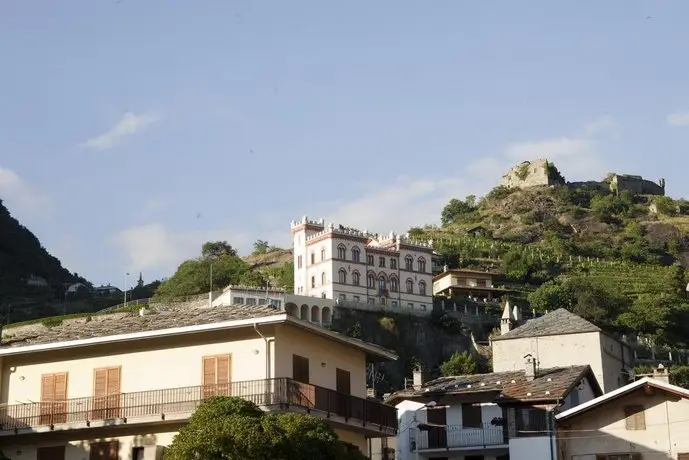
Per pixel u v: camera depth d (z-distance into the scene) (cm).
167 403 4641
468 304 18938
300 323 4756
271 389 4541
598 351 9081
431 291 18238
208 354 4778
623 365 9862
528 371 6444
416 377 7088
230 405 4019
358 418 5006
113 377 4903
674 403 5384
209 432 3841
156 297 19038
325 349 5122
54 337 5159
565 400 6141
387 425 5284
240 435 3812
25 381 5075
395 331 16975
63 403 4891
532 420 5975
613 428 5488
